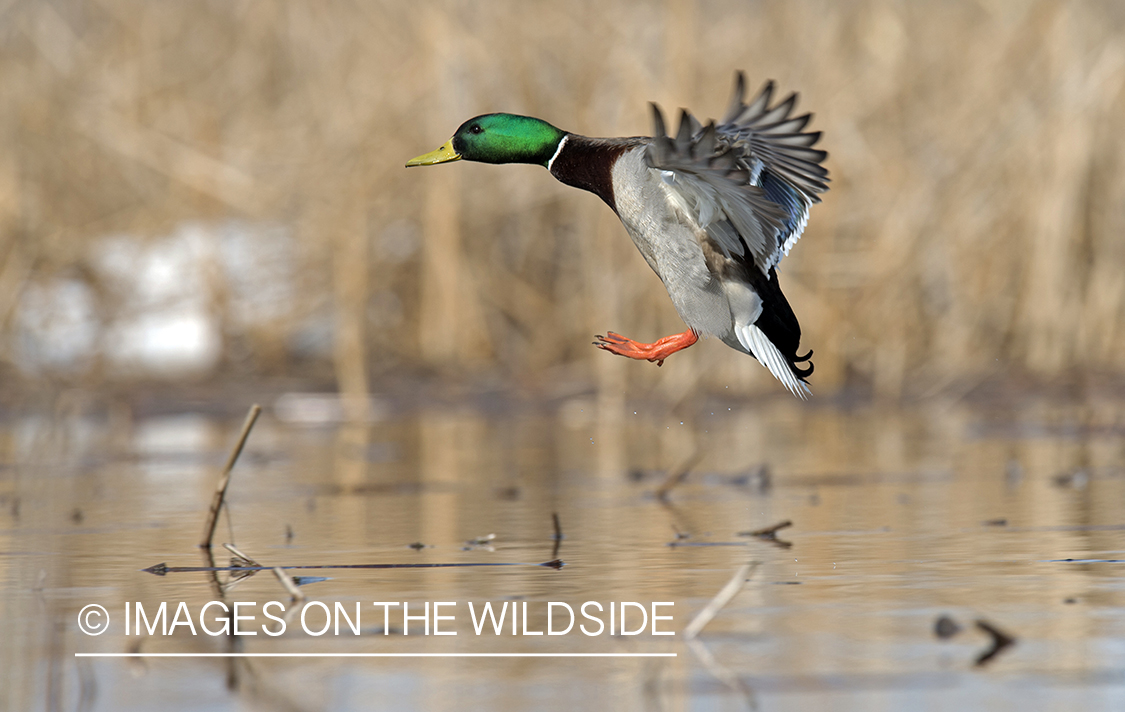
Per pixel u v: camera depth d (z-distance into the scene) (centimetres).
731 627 767
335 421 1998
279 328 2225
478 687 668
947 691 648
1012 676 669
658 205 965
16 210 2192
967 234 2211
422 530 1116
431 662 711
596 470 1495
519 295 2253
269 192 2217
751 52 2209
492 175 2242
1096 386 2148
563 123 2180
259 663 715
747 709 629
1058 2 2209
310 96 2278
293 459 1605
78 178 2266
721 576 908
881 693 647
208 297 2214
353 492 1342
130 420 1970
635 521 1151
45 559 994
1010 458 1552
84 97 2309
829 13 2258
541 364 2233
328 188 2186
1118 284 2233
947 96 2256
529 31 2220
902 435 1803
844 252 2225
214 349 2233
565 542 1050
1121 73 2239
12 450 1683
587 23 2209
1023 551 985
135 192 2283
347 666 707
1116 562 938
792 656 708
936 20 2312
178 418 2012
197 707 641
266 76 2359
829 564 945
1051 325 2216
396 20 2286
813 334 2183
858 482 1373
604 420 2006
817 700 639
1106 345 2231
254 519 1180
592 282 2150
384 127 2198
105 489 1366
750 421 1983
